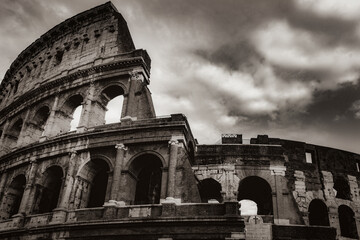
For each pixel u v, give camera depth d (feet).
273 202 137.59
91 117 149.79
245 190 160.56
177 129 128.36
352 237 157.07
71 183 132.46
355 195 163.94
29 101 179.93
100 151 135.33
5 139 181.78
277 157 148.36
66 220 123.44
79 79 163.02
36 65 202.49
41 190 141.79
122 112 142.20
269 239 119.34
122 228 112.78
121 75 153.79
